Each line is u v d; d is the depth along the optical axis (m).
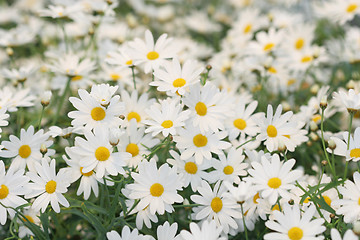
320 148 0.78
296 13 1.16
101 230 0.69
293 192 0.71
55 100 0.86
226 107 0.72
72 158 0.71
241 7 1.36
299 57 0.93
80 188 0.71
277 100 0.89
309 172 0.79
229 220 0.70
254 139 0.72
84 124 0.71
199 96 0.72
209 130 0.72
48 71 0.91
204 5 1.44
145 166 0.69
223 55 0.98
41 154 0.72
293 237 0.66
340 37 1.04
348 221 0.67
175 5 1.40
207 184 0.70
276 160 0.69
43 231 0.71
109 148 0.69
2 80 0.94
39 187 0.69
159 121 0.71
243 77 0.91
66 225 0.74
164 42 0.78
